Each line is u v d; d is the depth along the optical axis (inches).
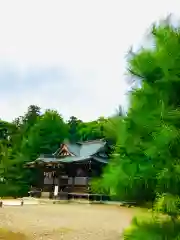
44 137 2365.9
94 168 1889.8
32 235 769.6
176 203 251.4
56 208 1390.3
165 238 265.1
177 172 248.5
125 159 284.7
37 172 2203.5
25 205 1524.4
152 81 298.7
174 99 285.9
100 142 2089.1
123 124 293.4
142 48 305.0
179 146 255.8
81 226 888.3
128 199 283.9
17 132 2431.1
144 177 270.2
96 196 1777.8
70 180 1953.7
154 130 270.4
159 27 302.2
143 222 289.0
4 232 800.9
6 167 2105.1
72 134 3004.4
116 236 738.8
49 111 2561.5
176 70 281.4
